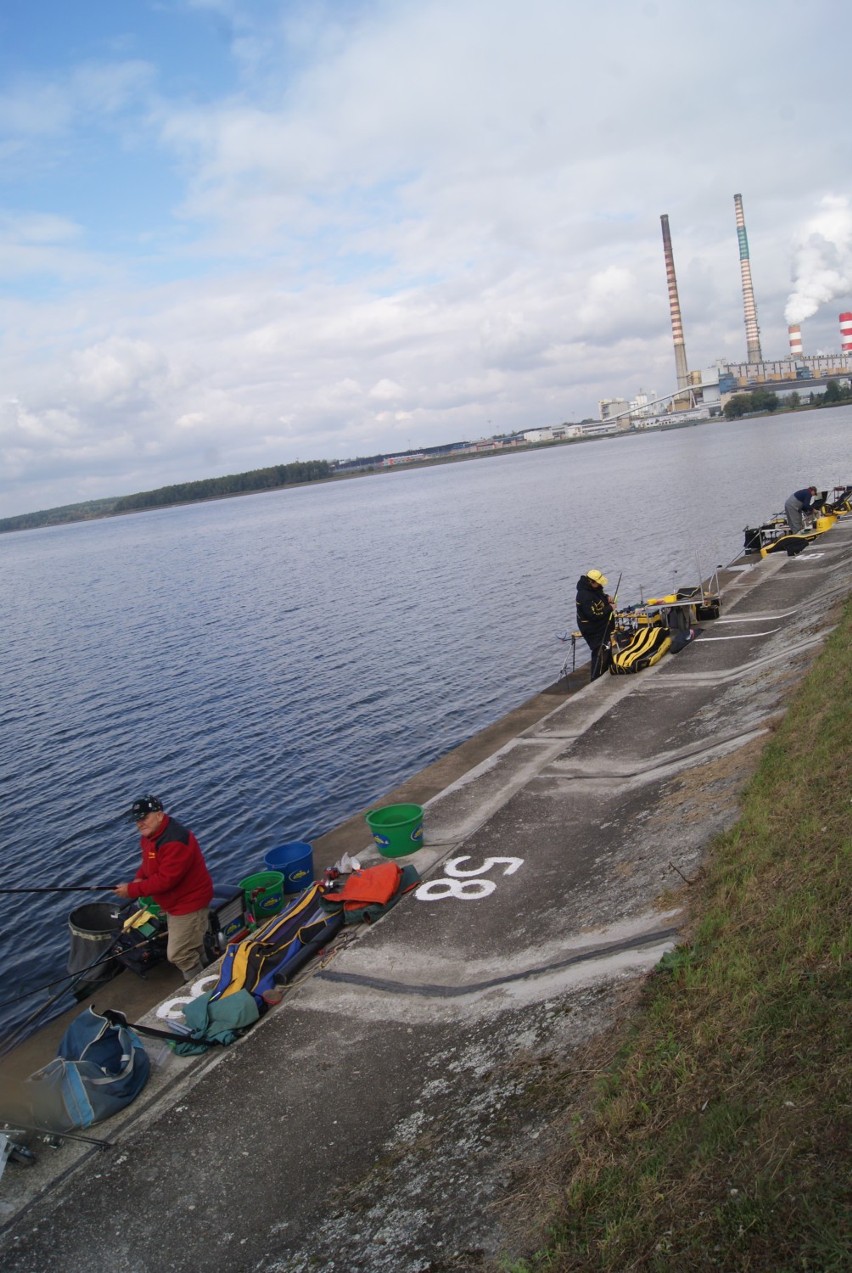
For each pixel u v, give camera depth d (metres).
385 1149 4.18
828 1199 2.72
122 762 18.52
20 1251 3.97
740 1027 3.72
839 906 4.28
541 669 22.08
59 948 11.27
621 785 8.80
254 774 16.88
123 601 48.81
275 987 6.02
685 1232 2.84
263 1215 3.95
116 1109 4.81
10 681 28.80
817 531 23.08
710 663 12.91
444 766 12.84
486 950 6.02
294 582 46.88
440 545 55.09
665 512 51.91
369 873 7.05
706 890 5.38
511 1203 3.42
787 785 6.15
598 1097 3.76
